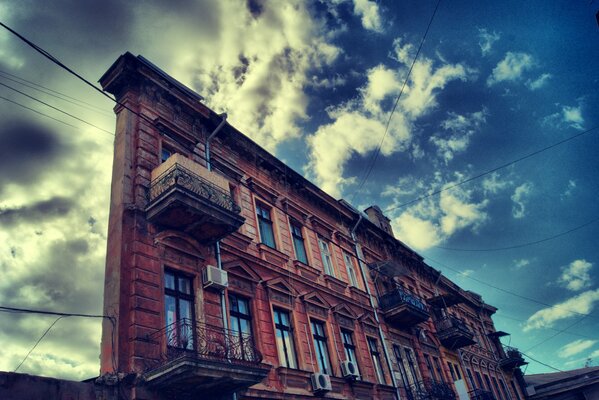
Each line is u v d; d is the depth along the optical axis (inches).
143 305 348.5
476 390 893.8
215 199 426.9
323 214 737.0
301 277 575.5
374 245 864.9
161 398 320.5
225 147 570.6
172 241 408.8
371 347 655.8
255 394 404.5
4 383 251.1
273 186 634.2
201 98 550.9
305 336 522.6
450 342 909.2
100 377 299.0
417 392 663.1
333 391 509.7
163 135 473.1
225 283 424.2
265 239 570.9
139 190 407.8
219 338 392.8
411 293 879.7
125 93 464.1
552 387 1279.5
